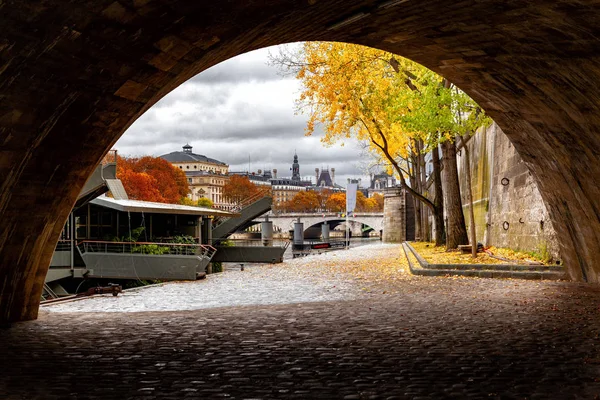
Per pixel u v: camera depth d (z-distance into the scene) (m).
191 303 15.80
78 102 9.12
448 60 13.16
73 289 29.08
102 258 27.25
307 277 23.69
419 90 26.58
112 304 15.88
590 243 16.12
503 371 7.12
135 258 26.77
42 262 12.24
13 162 9.34
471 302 13.69
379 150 36.41
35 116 8.74
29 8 6.62
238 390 6.46
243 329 10.68
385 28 11.71
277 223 119.75
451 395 6.11
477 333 9.72
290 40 11.98
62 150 10.05
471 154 40.34
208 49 9.72
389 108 27.91
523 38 10.20
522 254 23.42
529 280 18.52
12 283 11.77
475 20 10.13
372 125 30.62
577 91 11.09
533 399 5.93
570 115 12.30
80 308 15.00
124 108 10.23
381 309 13.02
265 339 9.61
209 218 41.25
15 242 11.07
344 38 12.83
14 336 10.27
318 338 9.59
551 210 17.80
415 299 14.66
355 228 169.25
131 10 7.39
